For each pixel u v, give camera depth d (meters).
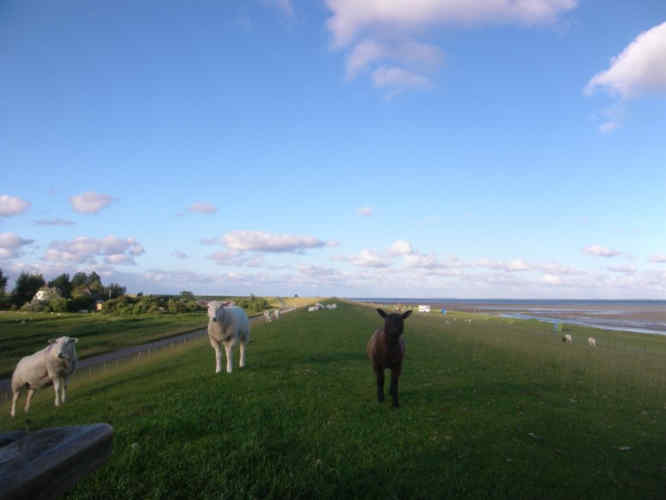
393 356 8.25
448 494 4.61
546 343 24.98
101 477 4.57
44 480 1.14
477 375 11.88
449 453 5.81
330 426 6.73
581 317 87.50
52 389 13.49
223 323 11.84
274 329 28.27
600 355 19.69
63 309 63.44
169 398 8.58
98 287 82.75
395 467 5.24
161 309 59.12
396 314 8.38
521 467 5.44
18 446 1.32
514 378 11.66
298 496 4.36
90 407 8.71
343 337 21.84
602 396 9.95
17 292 71.38
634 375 13.45
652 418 8.19
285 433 6.28
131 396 9.41
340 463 5.25
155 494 4.26
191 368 13.34
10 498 0.96
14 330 33.88
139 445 5.48
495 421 7.40
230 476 4.74
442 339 22.78
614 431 7.21
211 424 6.53
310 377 10.91
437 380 10.98
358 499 4.45
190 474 4.74
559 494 4.77
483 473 5.21
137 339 30.09
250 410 7.43
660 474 5.45
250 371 11.89
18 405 11.21
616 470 5.53
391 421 7.22
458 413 7.86
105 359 20.95
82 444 1.38
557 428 7.19
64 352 9.68
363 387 10.01
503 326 44.56
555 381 11.53
